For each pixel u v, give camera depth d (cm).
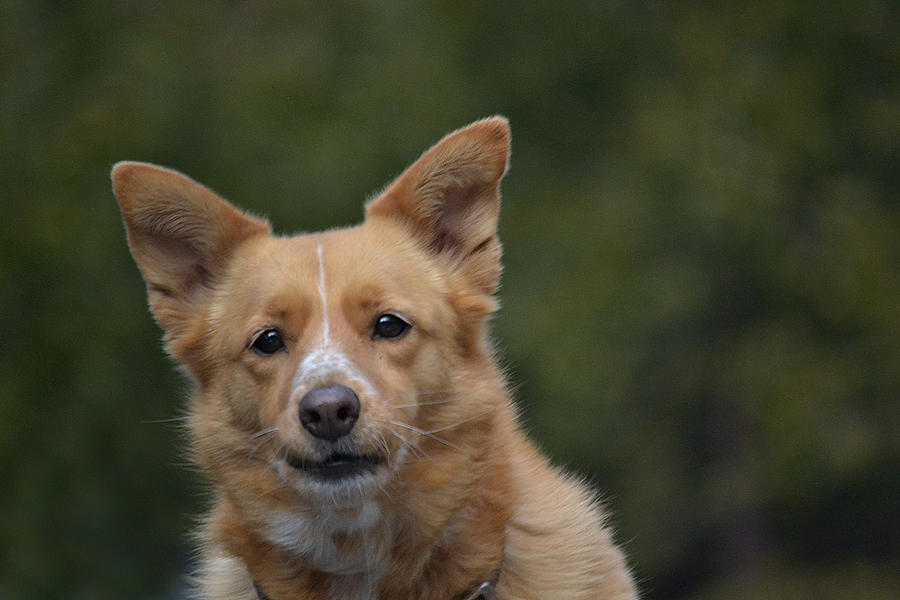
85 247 1844
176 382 1831
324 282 665
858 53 2291
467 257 703
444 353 673
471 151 700
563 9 2222
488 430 671
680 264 2044
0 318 1861
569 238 2012
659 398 2169
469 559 658
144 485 1802
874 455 2092
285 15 2109
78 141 1905
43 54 2012
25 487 1756
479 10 2180
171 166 1922
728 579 2227
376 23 2106
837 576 2153
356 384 632
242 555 673
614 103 2206
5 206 1888
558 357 1875
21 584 1719
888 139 2258
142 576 1775
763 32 2238
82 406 1803
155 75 1958
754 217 2019
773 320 2183
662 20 2261
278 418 641
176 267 711
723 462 2261
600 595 673
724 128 2091
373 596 663
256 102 1972
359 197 1869
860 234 2122
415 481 652
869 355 2109
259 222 714
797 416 2077
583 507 696
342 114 1967
